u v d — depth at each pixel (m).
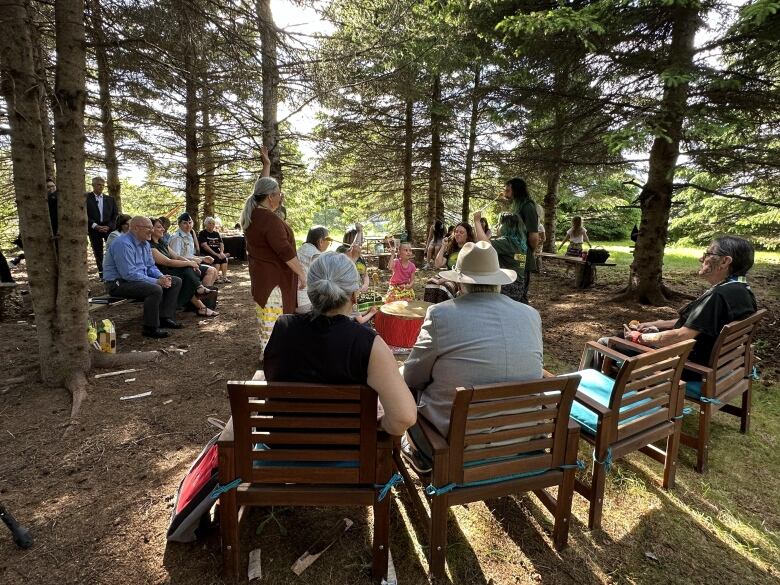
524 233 4.49
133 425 2.84
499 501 2.25
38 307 3.24
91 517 2.03
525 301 4.74
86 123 8.25
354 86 7.15
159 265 5.29
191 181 9.56
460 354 1.77
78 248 3.28
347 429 1.64
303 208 18.97
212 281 6.23
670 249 15.25
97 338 3.85
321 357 1.57
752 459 2.68
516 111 7.54
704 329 2.54
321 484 1.70
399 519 2.10
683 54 5.24
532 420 1.76
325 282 1.56
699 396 2.52
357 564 1.84
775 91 5.27
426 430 1.81
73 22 3.03
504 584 1.77
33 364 3.70
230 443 1.61
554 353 4.57
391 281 5.53
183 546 1.88
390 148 13.05
